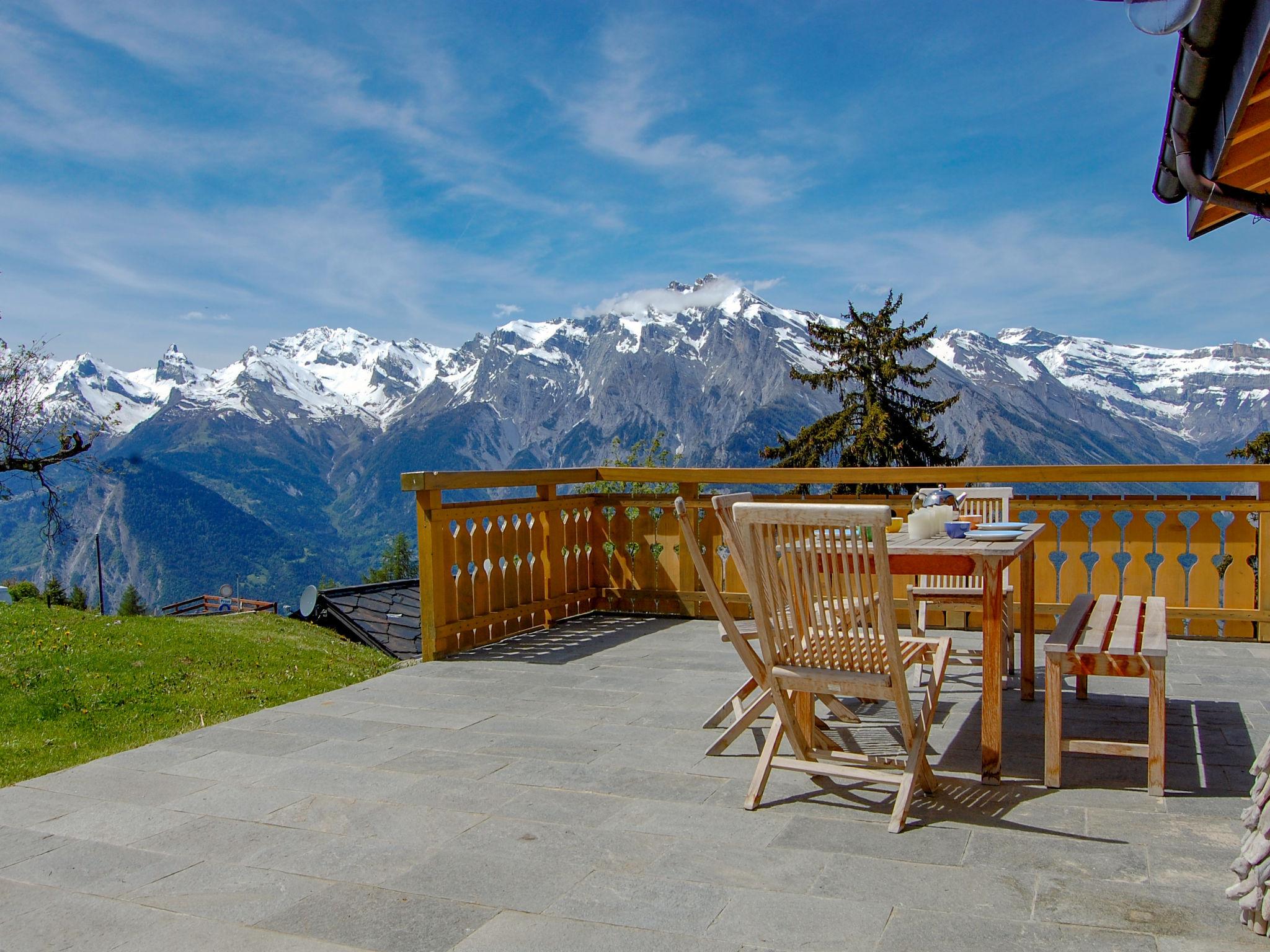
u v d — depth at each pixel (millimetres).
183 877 2479
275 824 2865
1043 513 6039
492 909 2258
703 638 6004
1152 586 5883
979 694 4492
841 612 2861
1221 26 2818
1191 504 5758
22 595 26094
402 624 21531
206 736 3883
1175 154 4191
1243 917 2062
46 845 2719
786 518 2746
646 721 4020
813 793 3066
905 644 3379
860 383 32906
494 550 6023
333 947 2086
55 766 3600
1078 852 2521
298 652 6590
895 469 6219
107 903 2328
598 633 6285
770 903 2254
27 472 20406
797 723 3096
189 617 11570
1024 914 2156
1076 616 3592
